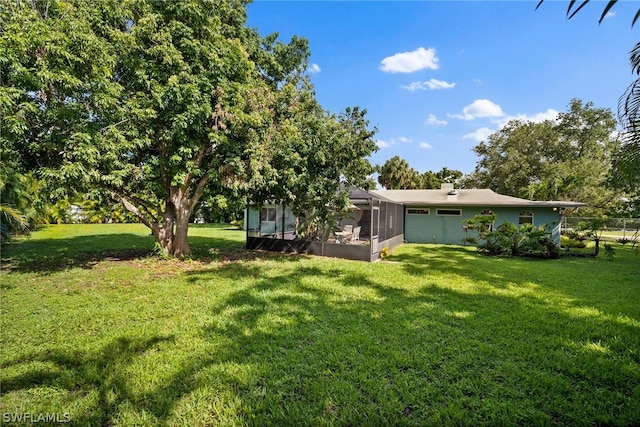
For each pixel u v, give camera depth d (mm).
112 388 2600
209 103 7016
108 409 2361
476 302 5129
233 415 2309
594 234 11734
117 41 6379
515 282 6645
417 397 2539
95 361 3018
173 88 6418
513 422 2275
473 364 3072
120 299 4992
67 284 5875
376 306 4863
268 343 3477
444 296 5469
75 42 5328
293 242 10852
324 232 10305
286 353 3248
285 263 8625
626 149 3068
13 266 7535
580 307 4930
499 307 4883
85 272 6898
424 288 6035
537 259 10164
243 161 7957
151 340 3504
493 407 2416
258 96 7770
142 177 7652
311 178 8688
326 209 9430
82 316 4195
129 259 8680
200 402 2443
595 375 2908
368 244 10086
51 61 5227
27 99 5500
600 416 2320
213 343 3459
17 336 3561
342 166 9273
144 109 6469
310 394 2568
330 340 3568
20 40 4762
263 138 7969
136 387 2617
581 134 22969
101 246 11148
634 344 3576
